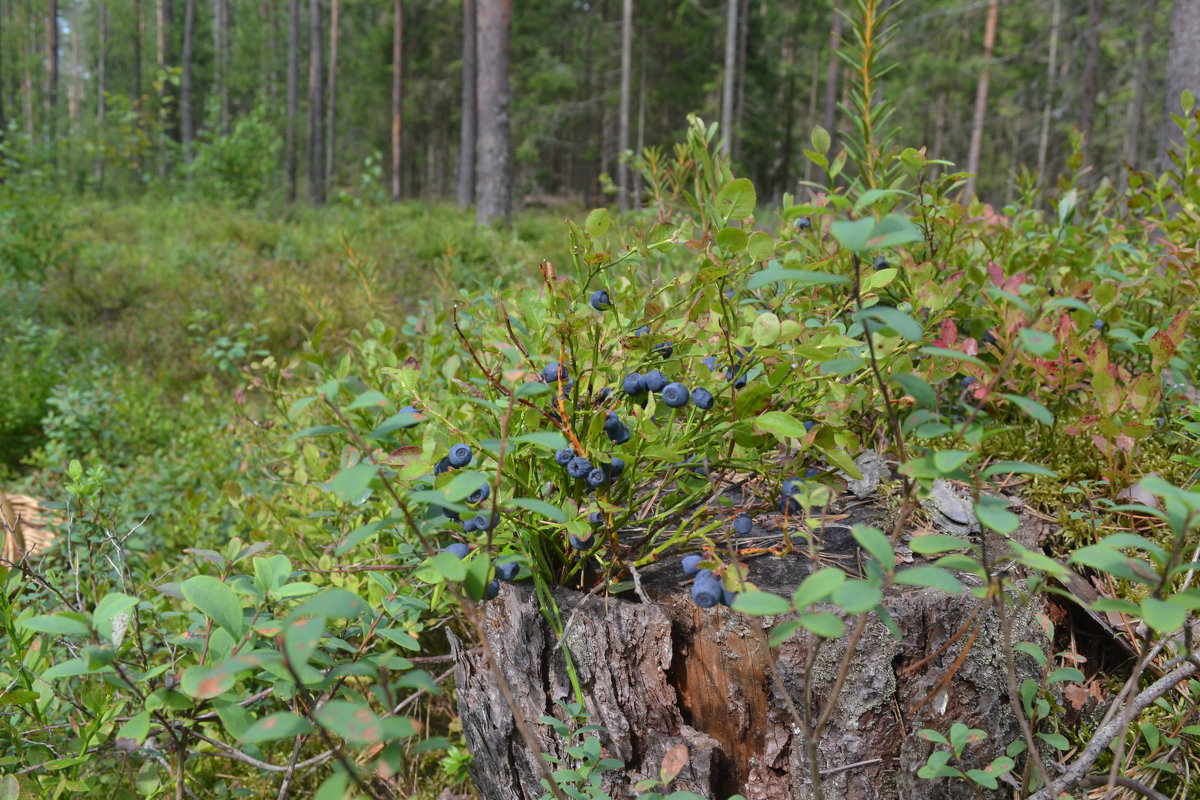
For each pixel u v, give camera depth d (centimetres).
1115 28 1717
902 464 108
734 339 163
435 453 152
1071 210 264
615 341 170
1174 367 202
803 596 88
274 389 285
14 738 160
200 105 3812
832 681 157
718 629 160
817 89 3812
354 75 3938
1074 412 214
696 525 182
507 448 146
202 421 474
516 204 2506
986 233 275
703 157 195
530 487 160
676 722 163
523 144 2761
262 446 339
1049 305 103
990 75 1922
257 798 213
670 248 177
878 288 179
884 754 159
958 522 192
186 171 1698
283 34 3778
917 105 2133
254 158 1708
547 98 2964
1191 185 261
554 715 170
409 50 3759
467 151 2300
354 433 114
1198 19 626
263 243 1108
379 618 189
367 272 348
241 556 169
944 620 157
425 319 297
